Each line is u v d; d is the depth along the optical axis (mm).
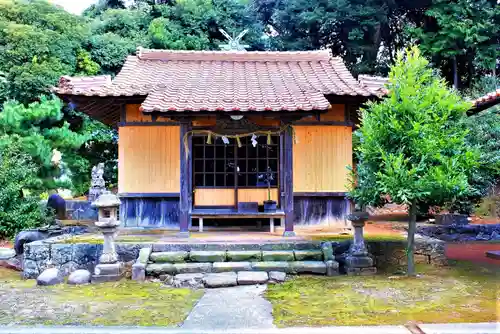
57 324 4375
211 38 24750
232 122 8539
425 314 4629
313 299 5352
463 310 4777
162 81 9898
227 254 7086
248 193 9633
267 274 6543
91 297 5602
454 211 12930
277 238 7988
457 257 8750
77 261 7262
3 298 5555
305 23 22750
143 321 4469
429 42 19594
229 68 11203
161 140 9773
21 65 16781
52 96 16359
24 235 8625
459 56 20062
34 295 5727
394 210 16844
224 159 9672
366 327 4094
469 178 6848
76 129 17625
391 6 21531
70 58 18453
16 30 16797
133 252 7320
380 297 5379
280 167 9648
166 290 6000
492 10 18438
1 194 10359
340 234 8570
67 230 9945
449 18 18844
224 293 5773
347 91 9125
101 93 8859
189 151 9250
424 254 7602
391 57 23594
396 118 6320
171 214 9719
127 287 6211
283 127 8430
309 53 11758
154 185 9727
